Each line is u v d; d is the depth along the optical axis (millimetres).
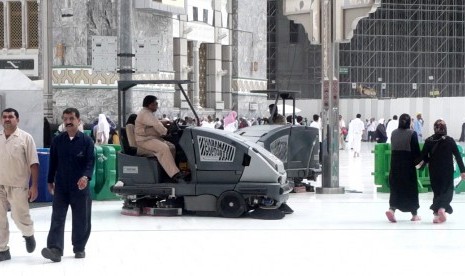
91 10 76750
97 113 77062
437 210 32906
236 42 98188
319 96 148250
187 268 23062
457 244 27531
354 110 127562
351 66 147875
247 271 22531
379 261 24125
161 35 82562
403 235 29656
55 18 77438
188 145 34438
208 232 30344
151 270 22797
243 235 29594
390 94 149875
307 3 44688
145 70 41969
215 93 95562
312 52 147750
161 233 30172
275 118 45469
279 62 147750
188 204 34656
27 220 24688
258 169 33781
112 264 23781
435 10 152625
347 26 43938
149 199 35625
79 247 24719
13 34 82062
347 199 42156
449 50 154000
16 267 23406
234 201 34094
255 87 101250
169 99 84375
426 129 123938
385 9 149875
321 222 33219
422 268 22953
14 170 24234
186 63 89250
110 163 41281
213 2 94750
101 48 41844
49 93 80188
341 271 22500
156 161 34594
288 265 23453
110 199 41406
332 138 44906
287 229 31125
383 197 43219
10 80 44000
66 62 76812
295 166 43594
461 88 154500
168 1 80375
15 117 24234
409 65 151250
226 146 34062
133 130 35188
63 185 24234
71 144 24109
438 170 32906
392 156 33438
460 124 122062
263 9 102562
